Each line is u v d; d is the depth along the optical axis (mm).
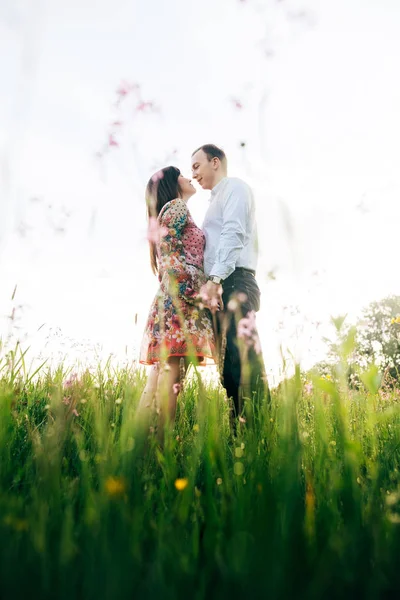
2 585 835
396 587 916
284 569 888
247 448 1564
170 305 2896
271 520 1008
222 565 890
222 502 1200
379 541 1024
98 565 879
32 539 981
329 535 1073
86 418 2014
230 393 2973
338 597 897
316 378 1285
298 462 1197
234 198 3205
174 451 1904
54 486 1185
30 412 2557
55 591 857
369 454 1801
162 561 916
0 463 1473
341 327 1352
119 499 1215
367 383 1466
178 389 2342
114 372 2941
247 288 3182
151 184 3242
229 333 2959
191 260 3080
